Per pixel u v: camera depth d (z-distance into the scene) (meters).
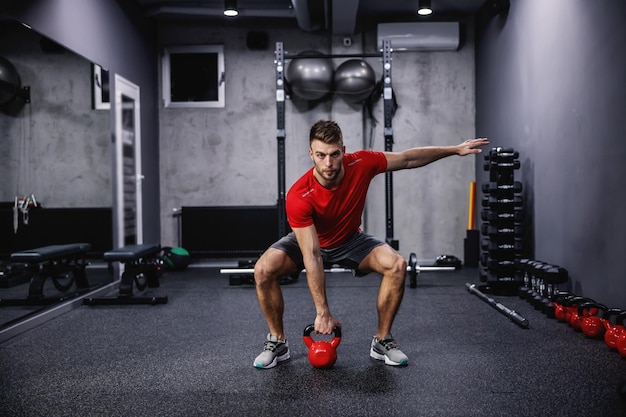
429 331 2.71
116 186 4.27
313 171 1.97
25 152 3.10
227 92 5.41
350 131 5.23
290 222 1.94
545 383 1.93
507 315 2.96
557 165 3.42
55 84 3.37
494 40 4.71
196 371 2.12
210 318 3.09
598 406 1.71
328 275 4.73
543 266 3.21
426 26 5.17
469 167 5.38
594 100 2.90
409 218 5.39
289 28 5.38
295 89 4.95
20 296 3.05
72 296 3.45
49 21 3.28
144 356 2.34
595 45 2.88
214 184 5.43
